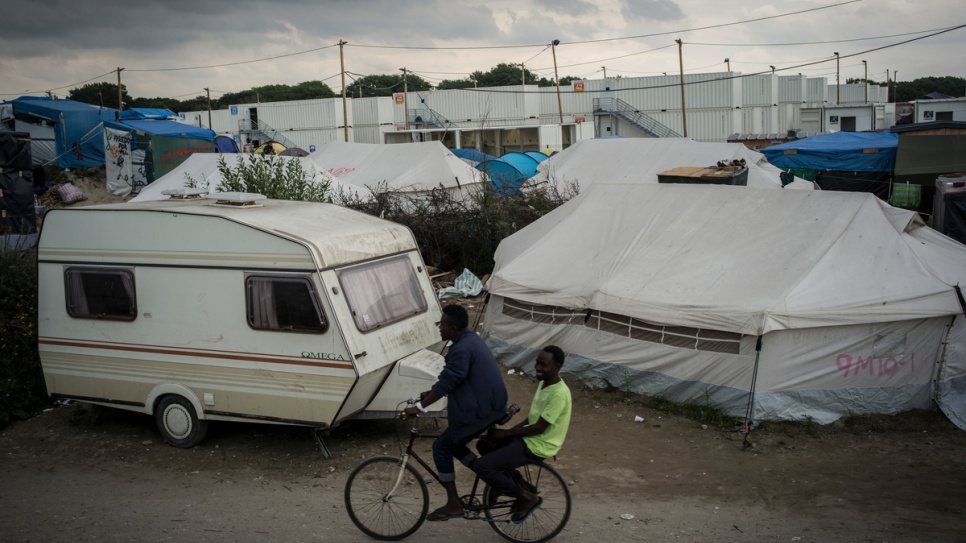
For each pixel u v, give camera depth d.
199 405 7.97
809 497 6.79
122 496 6.96
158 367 8.10
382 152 23.67
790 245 9.27
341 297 7.42
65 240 8.42
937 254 9.17
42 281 8.57
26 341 9.89
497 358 11.24
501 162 24.42
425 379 7.68
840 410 8.56
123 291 8.16
